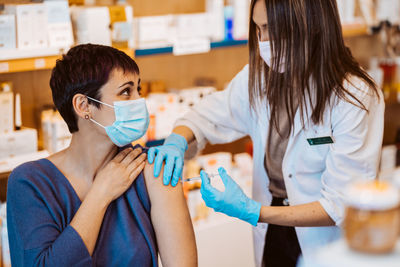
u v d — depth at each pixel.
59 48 2.35
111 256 1.40
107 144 1.44
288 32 1.54
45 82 2.85
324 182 1.73
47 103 2.88
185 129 2.02
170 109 2.96
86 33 2.45
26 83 2.78
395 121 4.42
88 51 1.38
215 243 2.62
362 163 1.63
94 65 1.35
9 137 2.43
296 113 1.75
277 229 2.01
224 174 1.66
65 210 1.40
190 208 2.67
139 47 2.77
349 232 0.68
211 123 2.08
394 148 3.75
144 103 1.45
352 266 0.65
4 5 2.33
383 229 0.65
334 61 1.62
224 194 1.62
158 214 1.46
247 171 3.11
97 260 1.38
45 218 1.35
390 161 3.71
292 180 1.83
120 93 1.39
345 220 0.69
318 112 1.66
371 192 0.68
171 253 1.43
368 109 1.64
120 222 1.41
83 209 1.34
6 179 2.56
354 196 0.68
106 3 2.76
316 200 1.82
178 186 1.50
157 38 2.82
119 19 2.54
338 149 1.67
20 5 2.26
